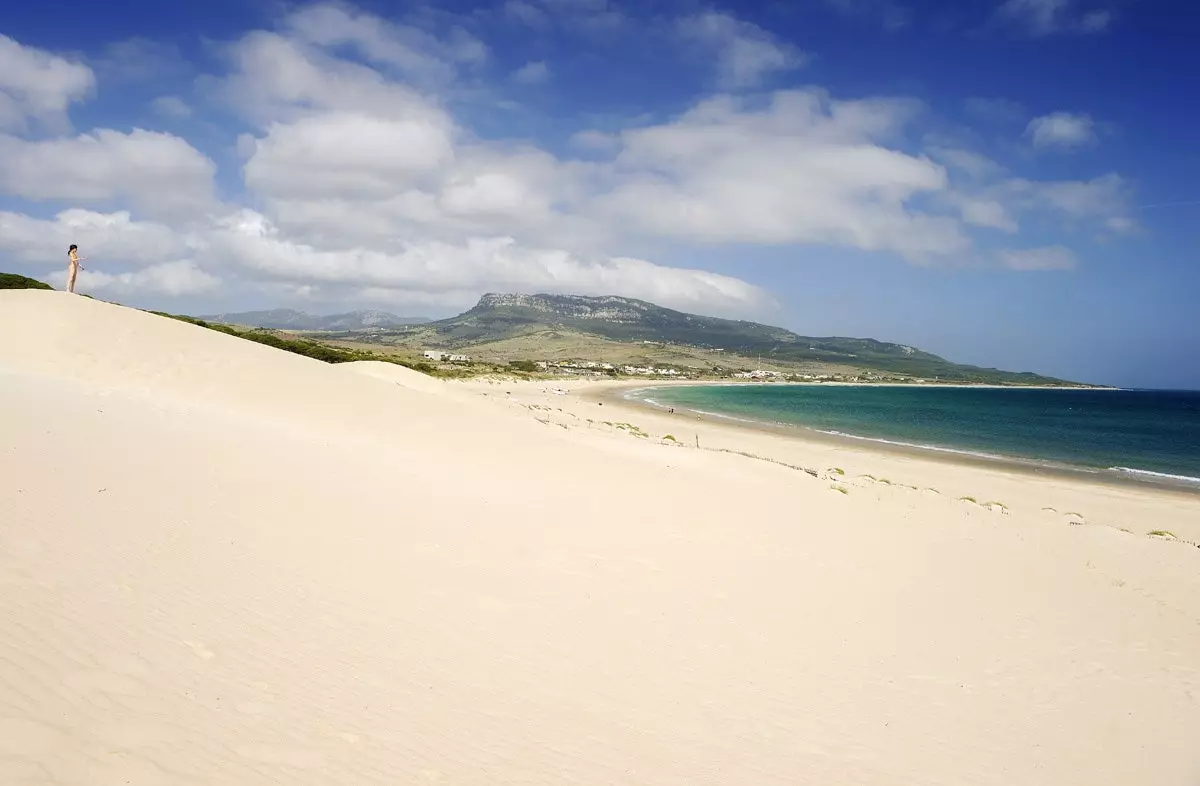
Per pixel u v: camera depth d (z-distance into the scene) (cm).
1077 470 4369
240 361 2512
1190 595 1535
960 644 1125
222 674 633
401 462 1762
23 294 2484
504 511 1461
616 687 821
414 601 932
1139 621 1331
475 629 891
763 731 787
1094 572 1648
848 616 1175
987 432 7162
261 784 489
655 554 1338
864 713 869
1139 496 3447
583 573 1174
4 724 460
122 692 553
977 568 1566
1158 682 1068
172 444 1480
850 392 18375
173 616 722
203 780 473
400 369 5419
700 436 5178
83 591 721
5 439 1235
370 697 668
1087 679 1055
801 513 1862
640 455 2514
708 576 1263
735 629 1051
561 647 894
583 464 2127
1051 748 855
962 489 3338
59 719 489
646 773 660
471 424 2452
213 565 889
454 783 567
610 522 1510
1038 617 1295
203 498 1159
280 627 765
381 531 1187
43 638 599
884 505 2194
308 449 1702
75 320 2417
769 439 5306
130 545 886
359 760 559
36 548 800
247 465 1433
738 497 1953
